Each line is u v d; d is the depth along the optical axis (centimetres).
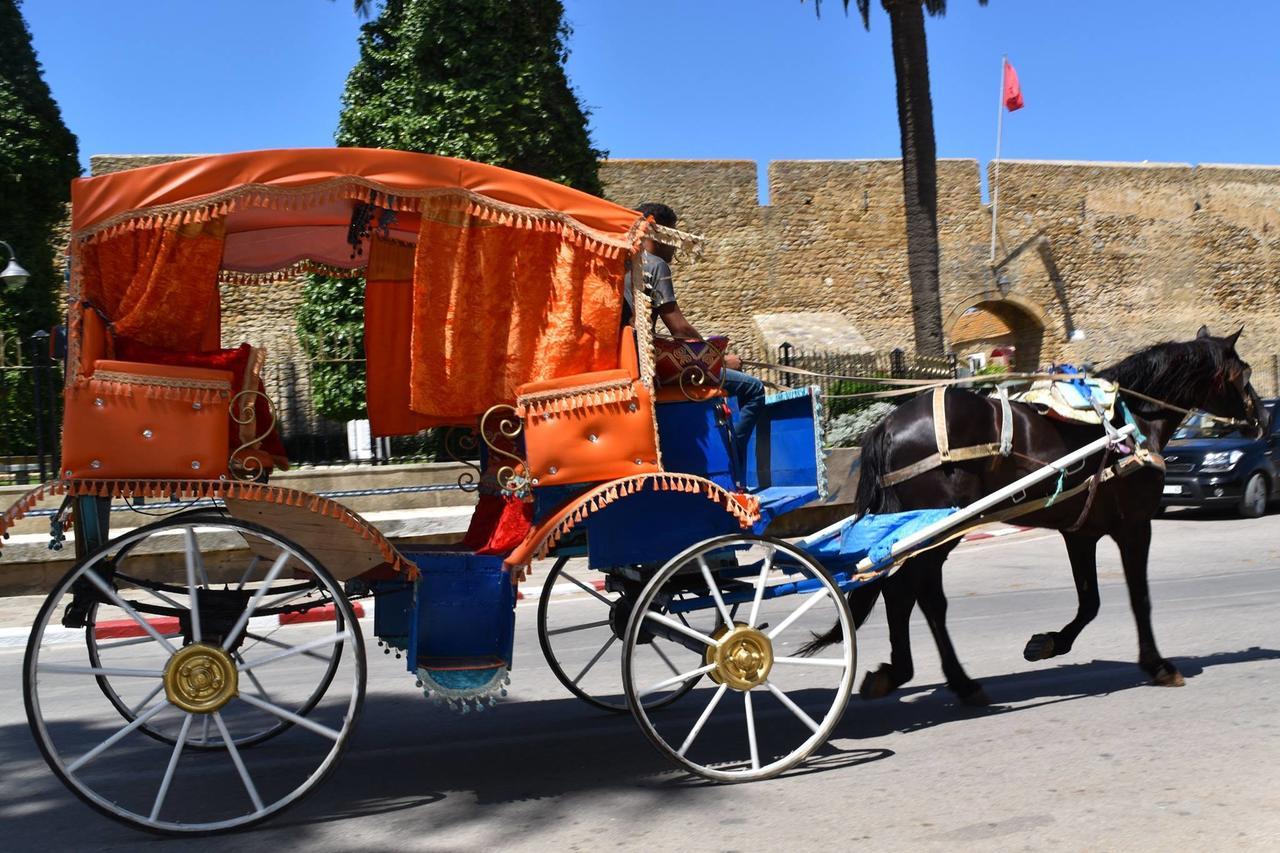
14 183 1778
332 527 470
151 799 511
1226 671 715
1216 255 3325
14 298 1764
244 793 518
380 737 620
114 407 441
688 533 527
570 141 1833
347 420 1566
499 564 506
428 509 1402
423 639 501
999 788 493
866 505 638
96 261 460
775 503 540
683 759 503
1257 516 1705
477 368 504
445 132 1734
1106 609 980
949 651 643
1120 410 685
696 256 521
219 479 449
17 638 980
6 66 1802
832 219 3003
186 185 451
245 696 465
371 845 444
